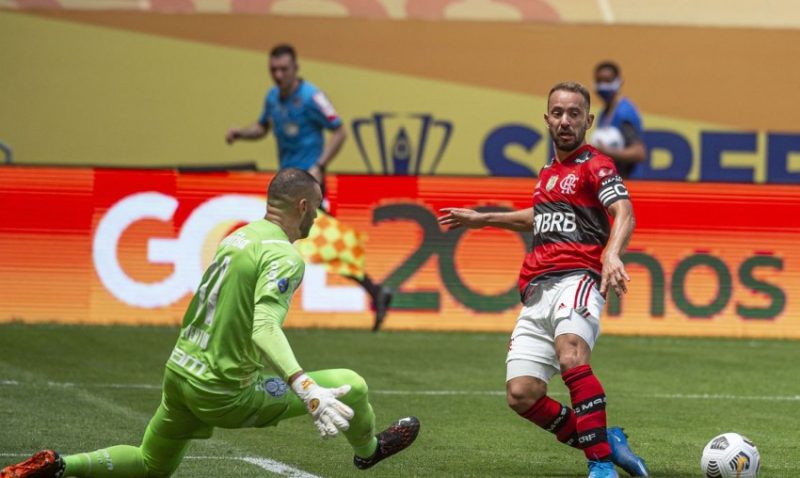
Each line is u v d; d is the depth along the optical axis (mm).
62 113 72188
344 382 21016
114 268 48125
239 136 49406
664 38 74562
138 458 20875
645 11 76812
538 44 74250
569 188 23438
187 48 73125
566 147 23625
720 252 48938
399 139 72250
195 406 20047
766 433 30297
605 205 22828
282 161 48500
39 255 47875
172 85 72875
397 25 74125
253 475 24219
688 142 73188
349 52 73312
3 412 30906
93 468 20406
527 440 28828
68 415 30750
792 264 49062
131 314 48125
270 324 18984
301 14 74312
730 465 22766
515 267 48969
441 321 48812
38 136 71875
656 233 48844
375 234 48719
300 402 20797
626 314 48938
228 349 19891
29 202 47906
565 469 25500
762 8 77438
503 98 73375
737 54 74625
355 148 72250
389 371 39594
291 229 20656
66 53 72562
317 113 47438
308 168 48125
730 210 48969
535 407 23766
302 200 20578
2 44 72062
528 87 73562
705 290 48938
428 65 73375
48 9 72812
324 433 18266
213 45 73188
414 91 73125
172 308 48219
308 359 41438
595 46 74438
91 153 72188
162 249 48219
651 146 73062
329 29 73688
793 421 32125
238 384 20016
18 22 72438
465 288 48906
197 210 48250
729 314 49000
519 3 76125
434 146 72500
